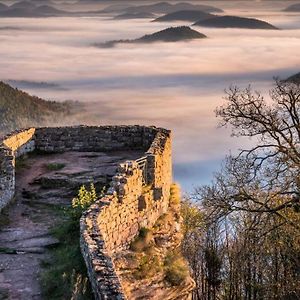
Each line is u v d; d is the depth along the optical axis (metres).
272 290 29.42
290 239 25.75
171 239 18.66
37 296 12.09
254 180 24.67
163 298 16.42
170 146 23.08
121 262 15.76
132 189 16.84
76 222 15.56
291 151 23.86
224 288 38.84
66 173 20.86
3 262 13.84
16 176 20.88
